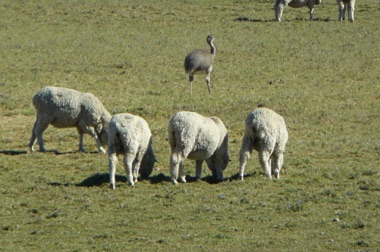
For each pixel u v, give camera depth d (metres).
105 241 44.62
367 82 95.12
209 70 88.75
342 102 85.75
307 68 101.69
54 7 137.75
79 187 55.69
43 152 65.81
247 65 103.00
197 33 121.50
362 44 113.81
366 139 70.62
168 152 66.56
